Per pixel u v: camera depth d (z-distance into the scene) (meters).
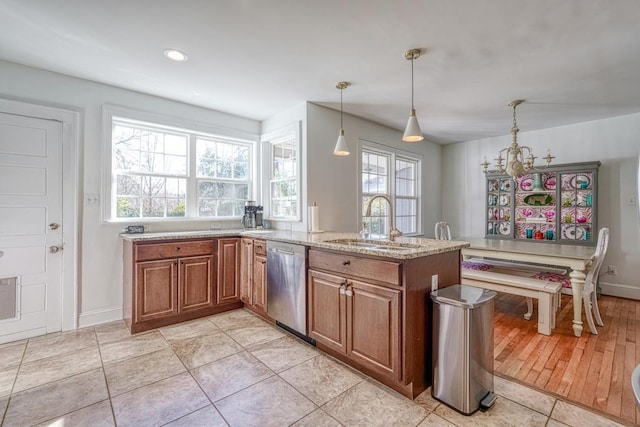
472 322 1.67
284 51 2.34
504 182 4.77
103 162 2.94
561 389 1.89
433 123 4.27
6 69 2.52
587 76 2.75
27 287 2.61
